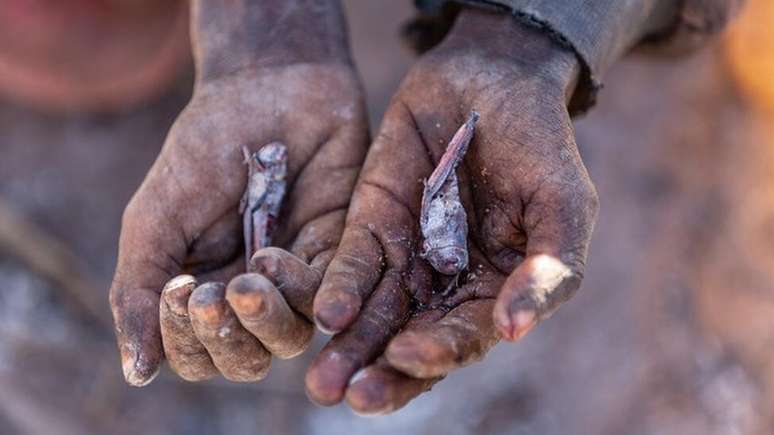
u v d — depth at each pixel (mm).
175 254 715
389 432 1032
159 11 1155
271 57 761
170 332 667
